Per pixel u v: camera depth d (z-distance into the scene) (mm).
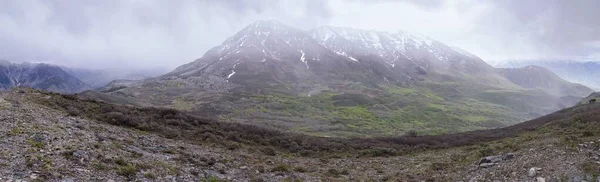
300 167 25469
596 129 27266
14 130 17828
